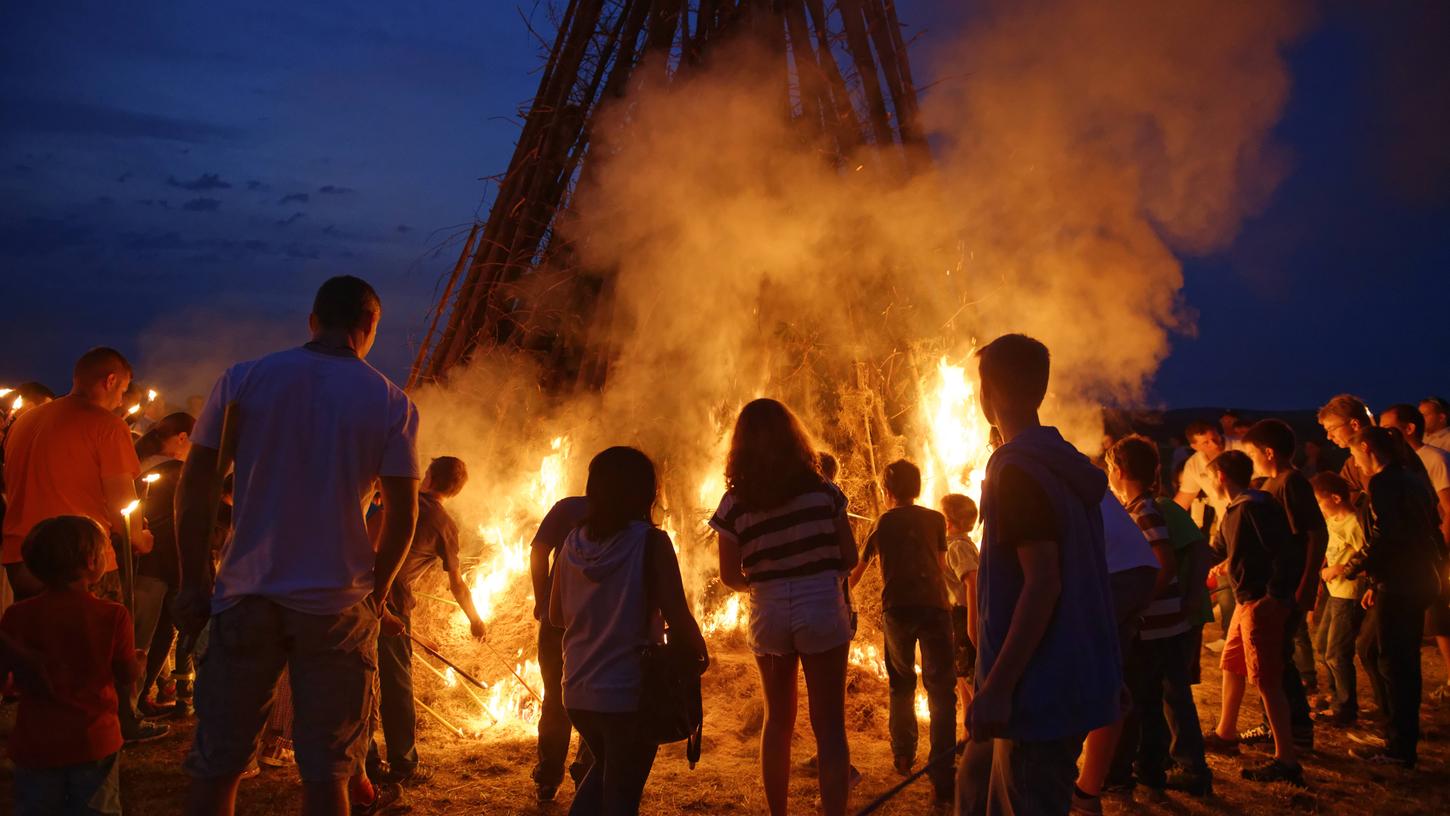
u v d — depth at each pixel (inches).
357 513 134.3
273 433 131.0
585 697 138.3
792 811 187.3
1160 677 197.2
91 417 206.4
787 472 163.6
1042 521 108.5
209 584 130.4
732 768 211.2
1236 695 227.9
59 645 141.9
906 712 201.5
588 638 140.1
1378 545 217.5
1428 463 255.3
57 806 140.8
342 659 131.2
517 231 354.3
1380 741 233.3
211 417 131.5
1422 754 226.8
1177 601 196.9
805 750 221.0
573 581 142.3
